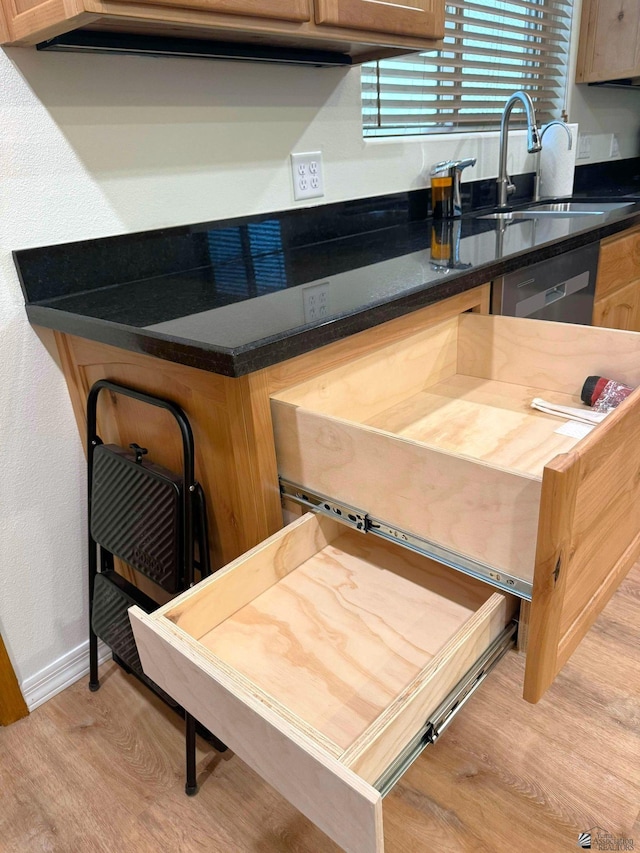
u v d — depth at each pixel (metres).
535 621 0.74
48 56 1.08
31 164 1.11
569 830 1.03
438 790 1.11
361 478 0.88
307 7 1.10
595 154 2.99
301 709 0.77
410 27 1.31
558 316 1.62
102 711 1.34
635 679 1.30
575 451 0.67
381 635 0.87
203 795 1.13
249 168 1.47
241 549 1.08
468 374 1.40
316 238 1.69
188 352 0.83
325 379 1.04
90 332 1.01
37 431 1.24
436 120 2.21
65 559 1.36
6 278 1.12
